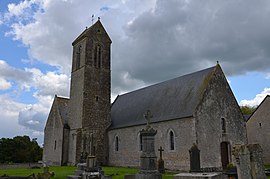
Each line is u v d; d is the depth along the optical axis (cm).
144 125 3197
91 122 3725
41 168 3378
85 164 2264
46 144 4278
